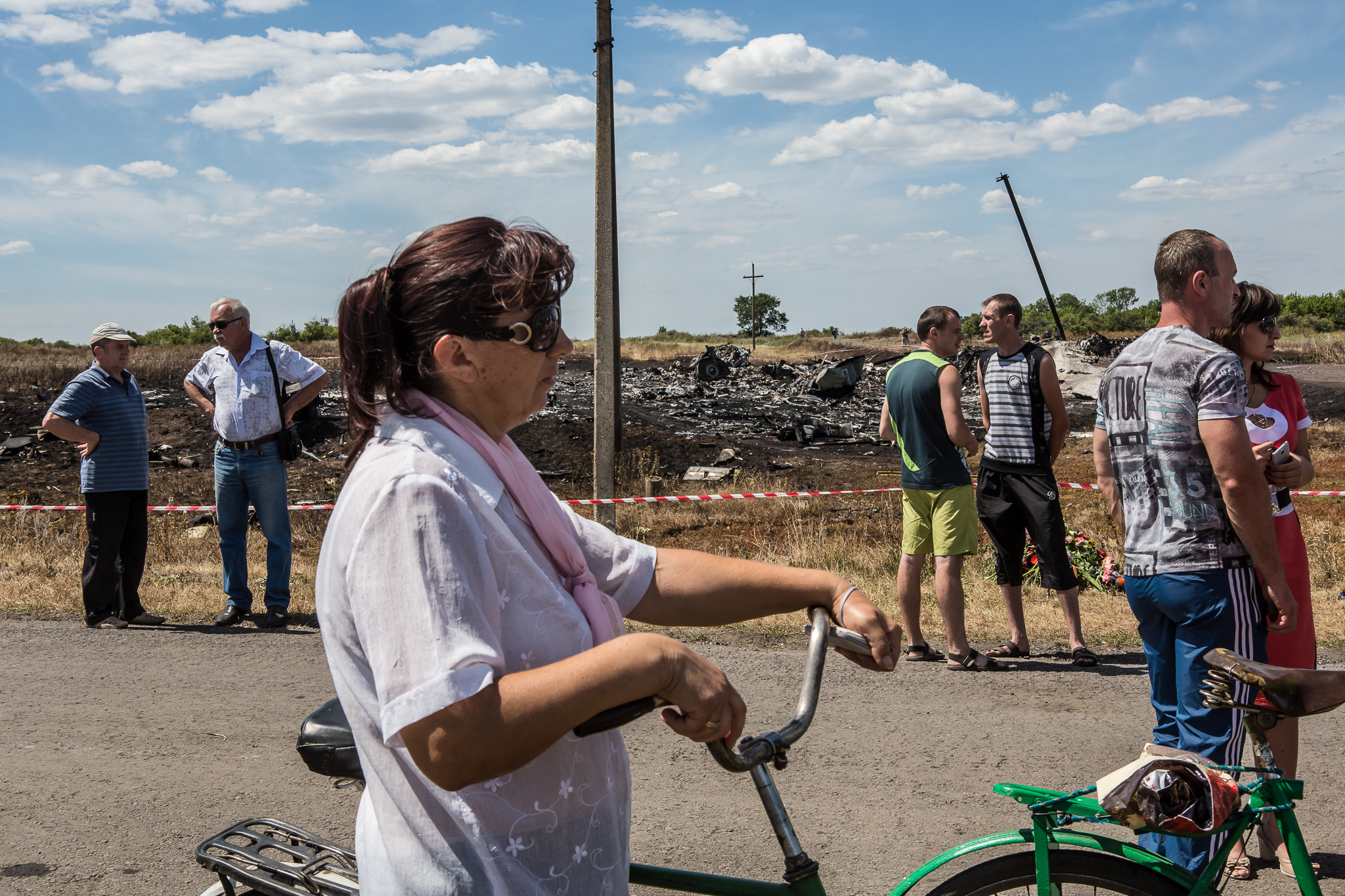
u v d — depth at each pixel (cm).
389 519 115
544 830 127
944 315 532
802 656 564
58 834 357
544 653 126
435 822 124
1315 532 876
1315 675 194
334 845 193
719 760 137
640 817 373
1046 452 550
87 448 623
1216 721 279
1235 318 336
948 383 523
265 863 183
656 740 446
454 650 112
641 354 4503
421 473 117
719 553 948
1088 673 535
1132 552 296
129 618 643
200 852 189
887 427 591
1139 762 186
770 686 514
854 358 2628
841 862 339
